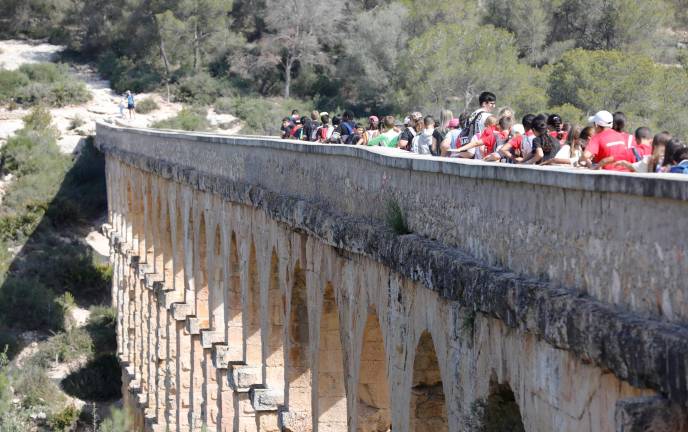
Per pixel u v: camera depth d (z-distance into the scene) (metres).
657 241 9.26
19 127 81.44
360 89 77.00
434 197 14.77
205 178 32.50
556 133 18.84
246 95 87.69
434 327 14.73
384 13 75.25
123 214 56.59
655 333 8.89
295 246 22.89
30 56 97.50
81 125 82.81
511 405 13.13
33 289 60.75
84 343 56.72
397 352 16.44
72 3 102.62
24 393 49.91
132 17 94.25
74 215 72.88
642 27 60.62
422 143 23.08
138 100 87.12
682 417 8.70
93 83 92.12
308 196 21.83
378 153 16.86
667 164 15.12
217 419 31.84
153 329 44.88
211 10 92.25
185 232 37.16
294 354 24.16
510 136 19.28
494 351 12.80
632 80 46.72
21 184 74.56
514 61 61.28
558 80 49.88
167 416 40.62
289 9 87.88
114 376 54.03
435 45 63.84
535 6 66.56
